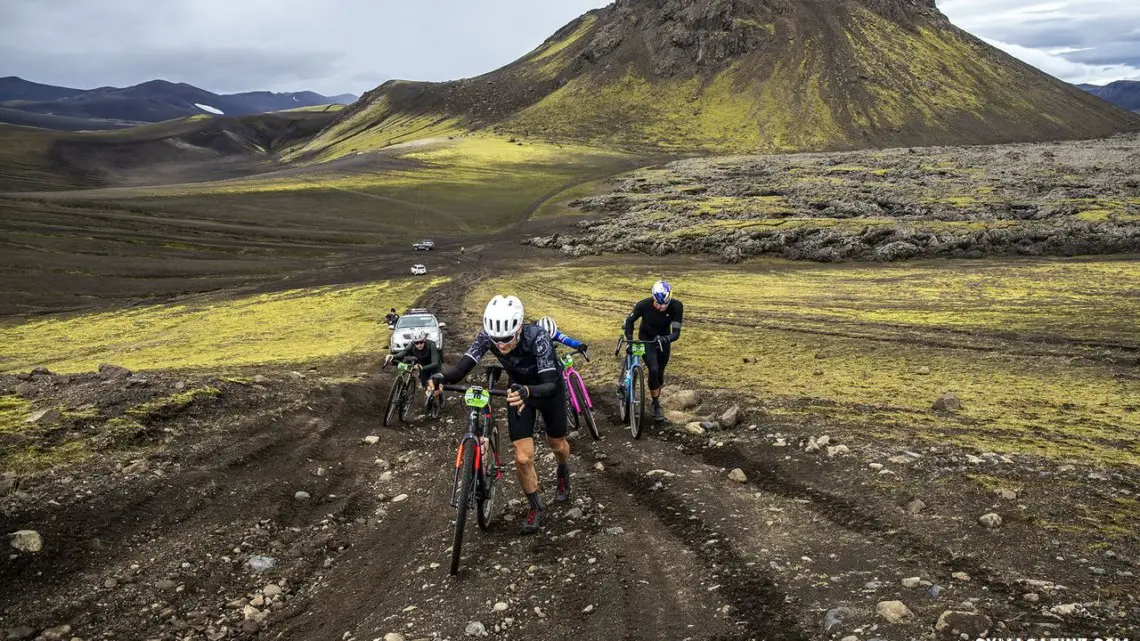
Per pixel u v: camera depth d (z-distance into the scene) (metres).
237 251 101.44
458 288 61.06
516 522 6.21
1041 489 5.76
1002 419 8.91
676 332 9.44
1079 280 41.81
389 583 5.10
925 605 3.96
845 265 67.81
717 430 8.95
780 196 113.19
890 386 12.13
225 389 9.70
